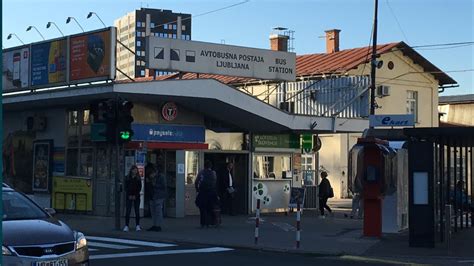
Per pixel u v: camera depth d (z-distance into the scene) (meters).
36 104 23.22
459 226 20.72
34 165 24.62
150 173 18.59
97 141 21.62
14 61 23.73
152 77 30.98
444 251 14.23
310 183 32.22
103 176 21.86
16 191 10.12
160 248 14.48
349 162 17.42
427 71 39.81
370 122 19.66
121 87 18.70
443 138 16.05
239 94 21.39
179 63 22.11
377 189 16.52
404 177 18.58
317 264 12.43
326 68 35.41
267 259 13.02
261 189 24.59
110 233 17.20
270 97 34.69
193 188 22.86
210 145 23.36
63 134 23.48
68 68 21.22
